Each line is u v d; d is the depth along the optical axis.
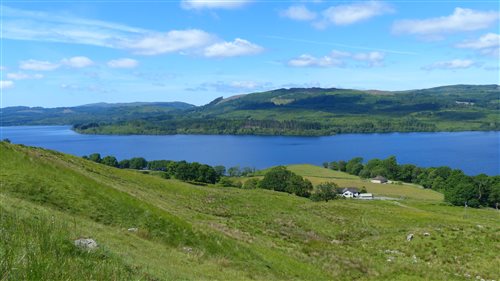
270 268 32.72
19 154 36.16
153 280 17.83
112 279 13.94
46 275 11.36
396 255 45.09
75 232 19.69
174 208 50.88
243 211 65.44
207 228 37.41
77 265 13.34
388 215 75.06
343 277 35.69
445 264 40.94
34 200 29.23
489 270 38.69
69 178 35.44
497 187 149.38
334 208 79.31
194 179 166.12
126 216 32.78
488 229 53.31
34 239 14.10
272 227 53.62
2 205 20.27
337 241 52.53
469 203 145.50
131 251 23.11
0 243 12.82
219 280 24.11
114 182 57.16
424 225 62.03
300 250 42.25
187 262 26.38
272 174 156.75
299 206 78.44
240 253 33.91
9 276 10.47
